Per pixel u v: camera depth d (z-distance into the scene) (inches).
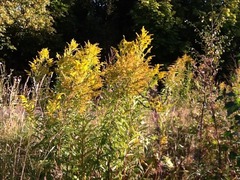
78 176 119.9
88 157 120.1
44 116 127.6
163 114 143.3
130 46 139.9
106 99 131.7
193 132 149.6
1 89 217.9
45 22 609.9
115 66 131.6
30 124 156.2
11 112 191.3
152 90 146.9
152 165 134.6
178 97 215.9
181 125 160.9
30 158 130.3
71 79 124.3
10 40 601.6
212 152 143.3
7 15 564.1
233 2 514.0
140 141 130.8
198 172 135.7
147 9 595.2
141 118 132.1
